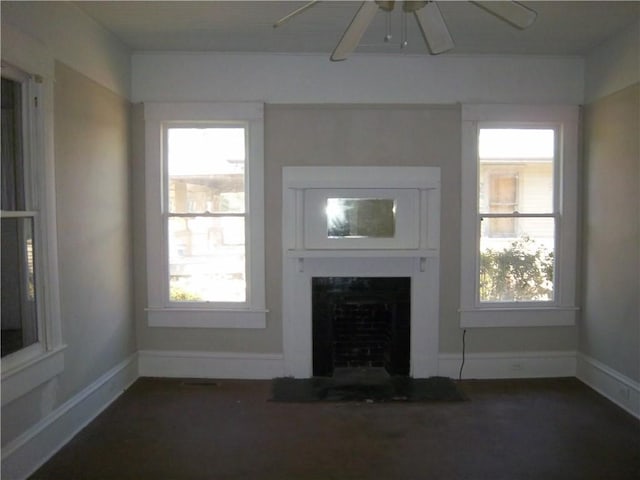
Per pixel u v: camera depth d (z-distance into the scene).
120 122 3.63
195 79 3.84
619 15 3.12
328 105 3.87
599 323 3.71
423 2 1.97
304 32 3.44
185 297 3.99
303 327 3.94
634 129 3.29
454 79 3.87
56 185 2.78
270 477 2.53
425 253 3.79
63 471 2.57
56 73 2.79
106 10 3.05
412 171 3.89
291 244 3.89
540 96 3.88
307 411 3.35
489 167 3.96
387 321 4.07
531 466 2.63
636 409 3.26
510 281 4.00
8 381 2.33
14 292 2.52
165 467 2.62
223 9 3.06
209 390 3.72
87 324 3.15
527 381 3.93
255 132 3.85
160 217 3.89
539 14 3.10
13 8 2.38
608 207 3.57
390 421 3.20
